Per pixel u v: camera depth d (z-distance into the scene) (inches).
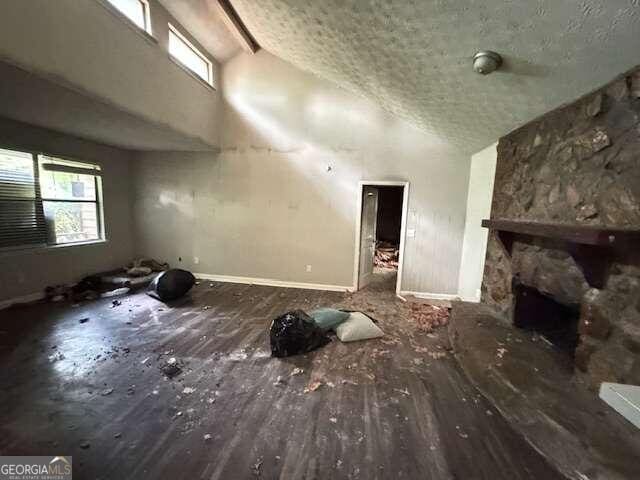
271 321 146.3
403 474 63.4
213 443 70.7
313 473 63.3
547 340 110.5
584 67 76.4
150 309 156.8
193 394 88.9
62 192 174.4
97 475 61.3
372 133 187.9
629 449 59.4
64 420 76.4
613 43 66.1
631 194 70.8
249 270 214.5
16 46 83.2
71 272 179.3
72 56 99.1
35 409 80.1
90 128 152.9
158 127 148.7
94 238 196.7
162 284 169.8
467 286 175.6
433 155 182.4
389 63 114.8
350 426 77.3
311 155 196.7
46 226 166.1
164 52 145.7
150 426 75.5
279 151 200.1
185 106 164.1
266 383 95.3
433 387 94.9
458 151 179.2
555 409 71.7
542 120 108.1
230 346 119.5
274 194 204.2
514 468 65.1
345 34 110.0
